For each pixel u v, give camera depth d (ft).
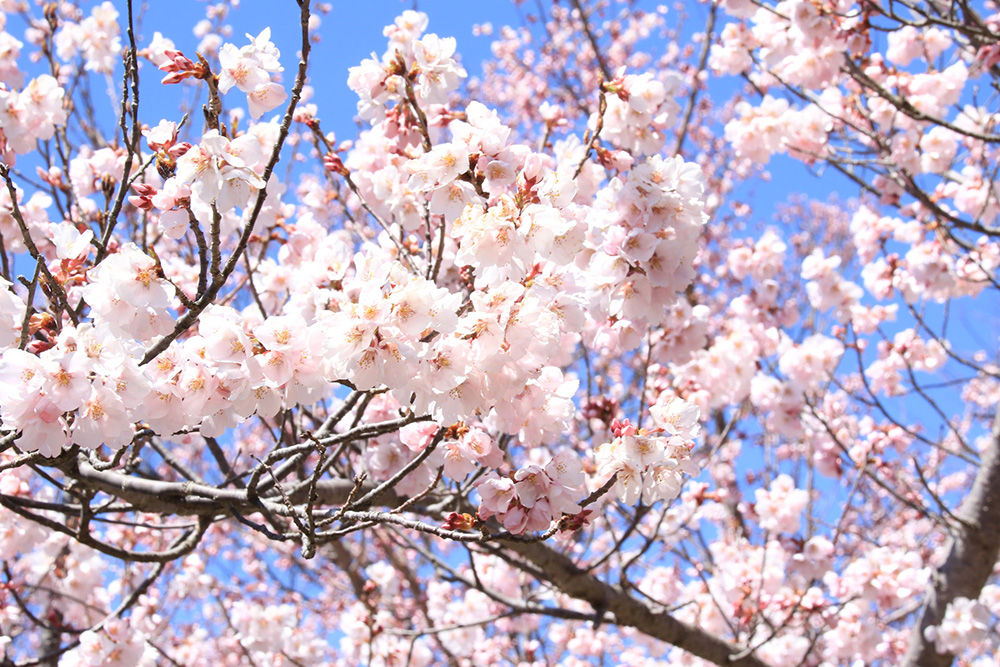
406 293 7.33
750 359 17.95
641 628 16.48
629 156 11.71
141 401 7.70
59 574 19.48
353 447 15.47
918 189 17.19
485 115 9.25
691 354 15.76
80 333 7.36
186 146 8.02
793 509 18.72
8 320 7.86
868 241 20.15
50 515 17.63
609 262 9.71
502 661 25.99
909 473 29.35
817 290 19.71
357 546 26.63
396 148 12.96
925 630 17.97
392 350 7.38
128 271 8.05
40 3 15.96
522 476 8.72
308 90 16.12
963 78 18.40
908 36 19.26
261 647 19.56
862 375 18.43
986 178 19.74
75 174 14.29
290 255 14.46
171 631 21.43
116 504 12.67
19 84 13.91
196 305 8.29
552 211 8.29
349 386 8.09
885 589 17.69
